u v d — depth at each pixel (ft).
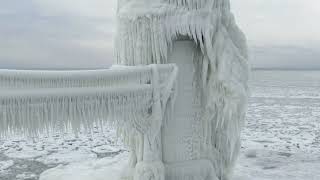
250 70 18.31
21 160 26.27
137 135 16.30
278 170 22.34
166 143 16.90
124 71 14.07
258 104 69.72
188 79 17.26
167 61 16.66
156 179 15.58
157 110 14.84
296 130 39.83
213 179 17.58
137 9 16.12
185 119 17.21
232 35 18.20
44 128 12.35
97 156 27.61
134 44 16.21
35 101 11.95
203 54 17.20
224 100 17.03
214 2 17.31
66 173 19.80
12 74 11.60
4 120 11.39
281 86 133.18
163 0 16.24
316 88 121.49
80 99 12.92
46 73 12.29
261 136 35.83
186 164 17.12
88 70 13.32
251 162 24.50
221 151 18.39
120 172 18.99
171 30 16.22
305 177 20.81
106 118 13.73
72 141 33.60
